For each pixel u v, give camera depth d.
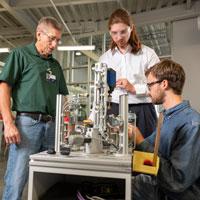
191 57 4.75
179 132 1.05
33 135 1.50
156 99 1.17
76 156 0.99
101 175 0.92
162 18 4.79
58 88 1.72
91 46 4.98
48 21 1.57
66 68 6.52
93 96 1.18
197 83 4.66
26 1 4.39
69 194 1.18
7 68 1.48
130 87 1.53
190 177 0.97
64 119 1.15
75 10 4.78
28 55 1.57
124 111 1.05
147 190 1.07
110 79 1.22
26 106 1.50
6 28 5.81
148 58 1.67
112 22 1.55
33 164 0.98
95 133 1.09
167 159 1.03
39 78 1.57
